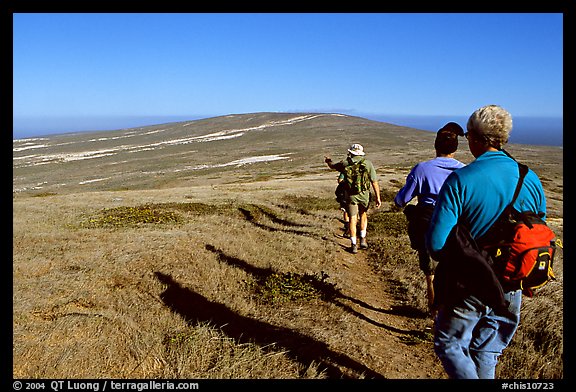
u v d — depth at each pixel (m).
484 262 2.73
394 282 7.24
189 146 152.12
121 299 5.26
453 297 2.93
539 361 4.10
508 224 2.77
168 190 26.91
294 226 12.66
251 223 12.27
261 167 84.56
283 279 6.44
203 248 8.00
